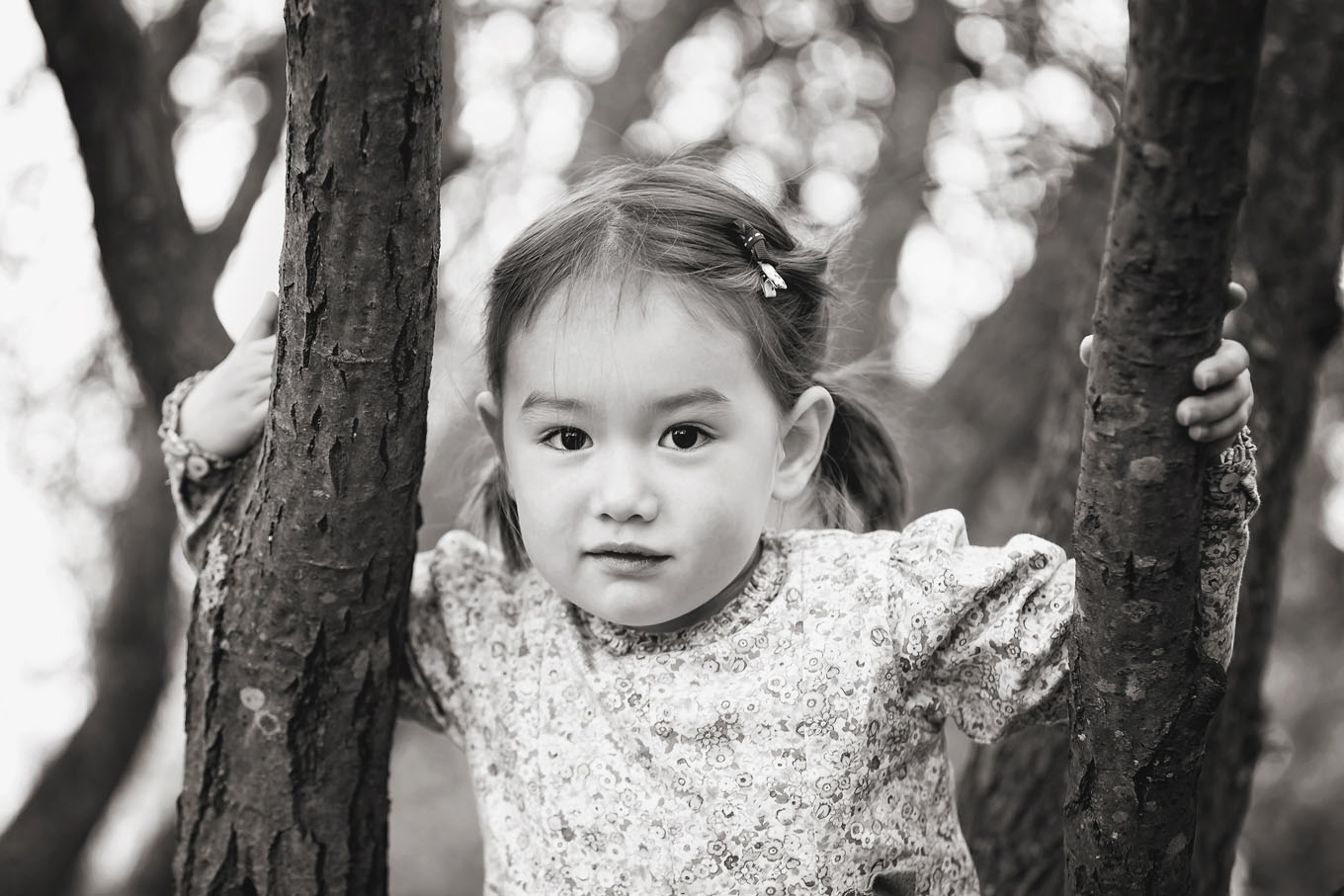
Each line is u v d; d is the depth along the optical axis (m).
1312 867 6.09
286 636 1.63
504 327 1.74
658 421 1.62
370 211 1.38
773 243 1.85
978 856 2.24
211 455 1.73
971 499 4.32
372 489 1.54
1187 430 1.19
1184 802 1.39
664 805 1.69
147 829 5.05
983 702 1.66
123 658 4.27
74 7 2.19
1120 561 1.27
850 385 2.15
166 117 2.38
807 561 1.80
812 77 4.66
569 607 1.85
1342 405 5.35
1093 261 2.31
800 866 1.66
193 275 2.35
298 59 1.33
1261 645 2.21
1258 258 2.25
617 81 4.34
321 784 1.69
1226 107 1.03
